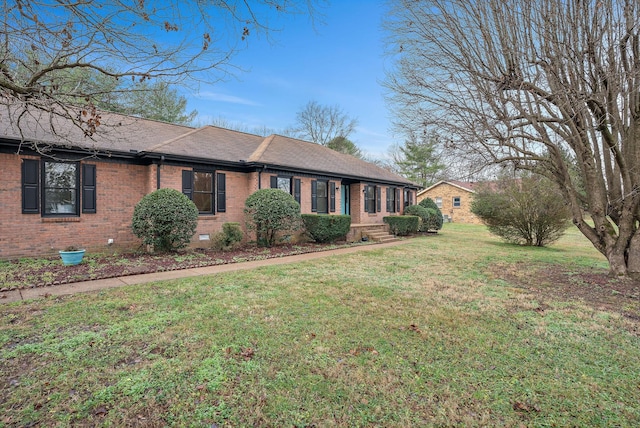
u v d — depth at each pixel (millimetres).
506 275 7367
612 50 5879
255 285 6062
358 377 2924
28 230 8227
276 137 16547
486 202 14336
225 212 11727
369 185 17859
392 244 13547
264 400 2590
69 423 2303
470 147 6574
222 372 2961
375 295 5488
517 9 6070
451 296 5531
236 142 13961
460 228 23828
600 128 6418
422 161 32156
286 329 3943
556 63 6039
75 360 3145
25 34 3678
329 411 2482
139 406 2494
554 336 3879
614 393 2748
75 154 8820
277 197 11305
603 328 4141
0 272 6715
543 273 7605
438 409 2520
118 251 9562
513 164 7523
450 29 6387
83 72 4953
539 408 2541
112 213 9586
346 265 8367
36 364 3066
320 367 3082
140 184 10156
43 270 6980
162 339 3607
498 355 3387
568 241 16984
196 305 4812
